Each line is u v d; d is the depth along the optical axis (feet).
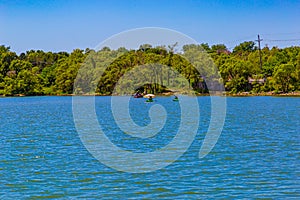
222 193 83.35
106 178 96.43
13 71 620.49
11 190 87.92
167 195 82.99
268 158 115.14
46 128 200.64
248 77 476.54
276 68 452.35
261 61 517.96
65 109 339.36
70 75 558.97
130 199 81.00
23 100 496.64
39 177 98.27
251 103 355.15
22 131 189.88
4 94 582.76
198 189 86.43
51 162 115.14
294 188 85.51
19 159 120.06
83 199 81.51
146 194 83.97
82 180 95.04
